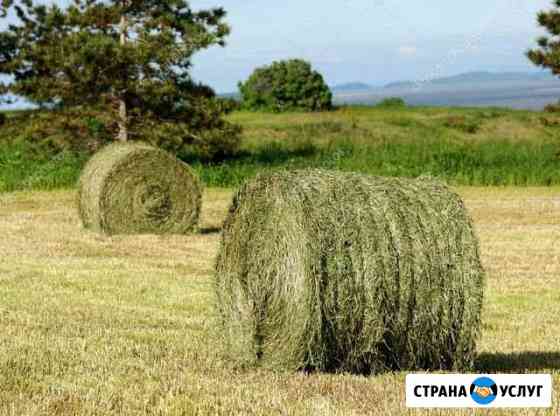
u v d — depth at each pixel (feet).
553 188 112.98
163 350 33.91
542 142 166.30
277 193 31.14
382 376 29.63
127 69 126.21
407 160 129.49
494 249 63.82
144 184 71.82
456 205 30.58
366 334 29.48
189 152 144.46
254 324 31.73
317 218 29.40
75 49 123.44
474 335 30.27
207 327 38.60
